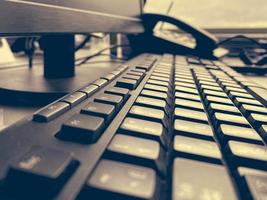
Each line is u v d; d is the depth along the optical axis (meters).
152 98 0.28
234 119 0.25
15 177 0.12
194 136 0.20
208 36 0.87
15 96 0.35
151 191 0.12
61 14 0.30
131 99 0.28
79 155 0.15
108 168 0.14
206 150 0.18
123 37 1.15
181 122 0.22
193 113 0.25
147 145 0.17
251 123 0.26
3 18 0.21
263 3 1.35
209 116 0.27
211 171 0.15
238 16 1.39
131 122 0.20
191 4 1.45
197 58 0.84
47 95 0.35
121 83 0.32
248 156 0.17
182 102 0.28
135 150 0.16
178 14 1.49
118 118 0.22
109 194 0.12
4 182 0.12
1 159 0.14
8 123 0.27
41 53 0.87
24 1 0.24
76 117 0.19
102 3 0.42
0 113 0.30
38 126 0.19
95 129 0.17
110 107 0.22
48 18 0.27
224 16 1.41
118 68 0.43
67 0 0.31
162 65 0.57
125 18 0.53
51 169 0.13
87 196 0.12
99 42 1.32
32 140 0.17
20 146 0.16
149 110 0.24
